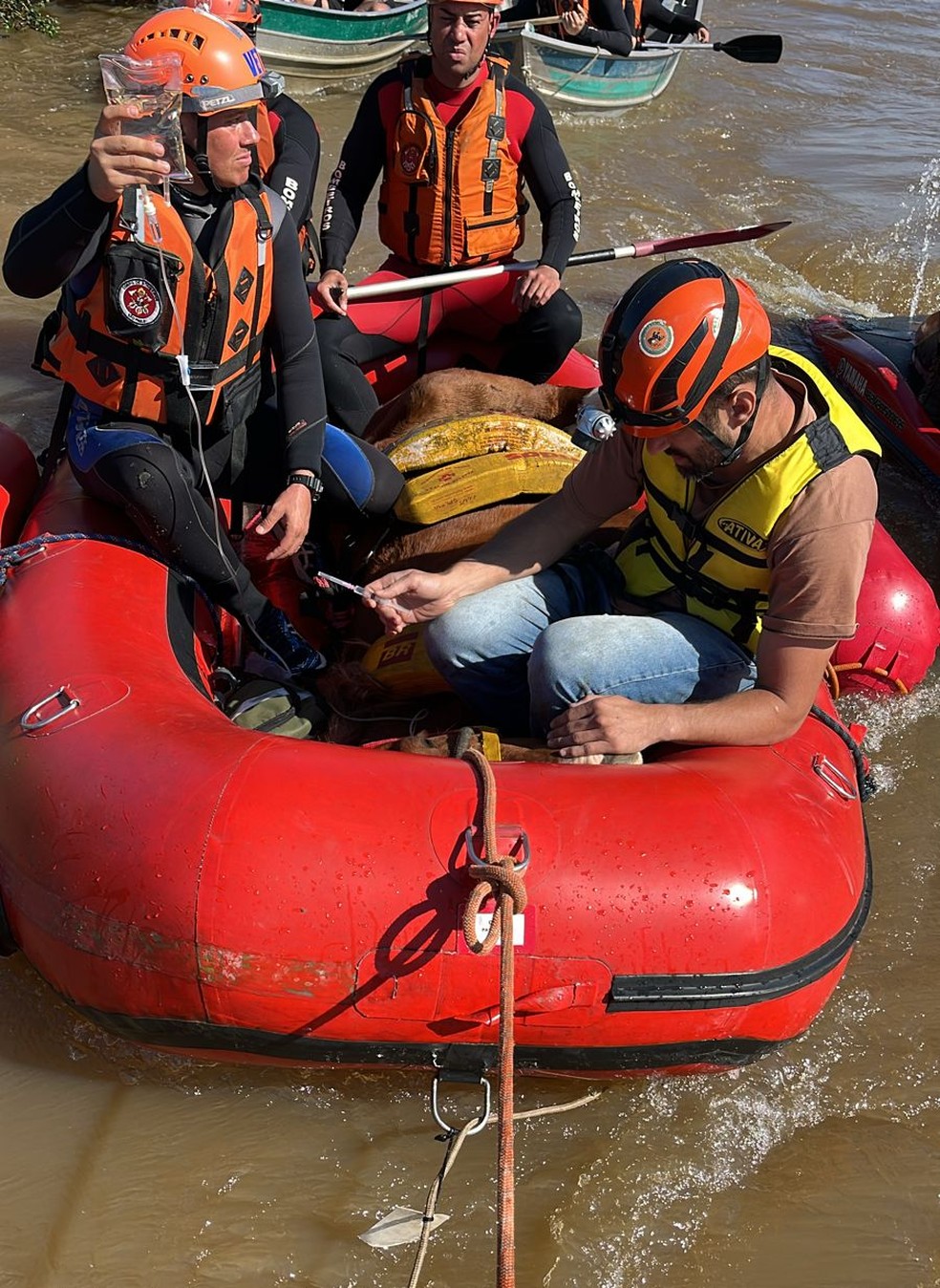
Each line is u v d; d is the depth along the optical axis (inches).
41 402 197.6
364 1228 92.6
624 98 360.5
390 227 176.2
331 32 355.6
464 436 140.3
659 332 94.5
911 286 270.1
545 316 170.7
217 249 114.3
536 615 118.1
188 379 115.2
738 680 112.8
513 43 334.0
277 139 166.7
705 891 93.7
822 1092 105.0
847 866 101.0
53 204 108.0
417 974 91.5
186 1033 95.3
